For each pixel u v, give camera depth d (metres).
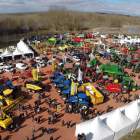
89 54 46.53
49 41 58.69
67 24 116.38
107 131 15.80
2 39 74.31
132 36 83.12
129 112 18.67
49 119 18.52
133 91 27.53
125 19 173.12
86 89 24.38
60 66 34.72
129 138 17.27
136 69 35.31
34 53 48.53
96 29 113.50
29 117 20.00
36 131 17.70
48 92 26.28
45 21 132.00
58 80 27.86
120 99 24.70
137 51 49.81
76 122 19.38
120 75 30.56
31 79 31.14
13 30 91.56
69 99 21.98
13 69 35.31
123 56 46.84
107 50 49.62
